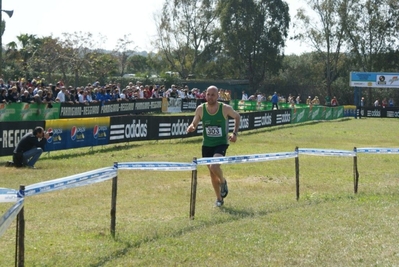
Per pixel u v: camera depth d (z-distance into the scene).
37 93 24.91
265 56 67.06
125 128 19.59
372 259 6.49
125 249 6.75
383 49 66.19
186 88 42.53
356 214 8.98
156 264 6.18
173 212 9.09
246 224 8.14
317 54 68.94
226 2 66.56
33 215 8.64
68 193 10.58
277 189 11.84
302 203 10.00
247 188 11.87
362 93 68.06
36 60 48.47
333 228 7.99
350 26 66.19
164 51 69.62
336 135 29.09
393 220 8.55
